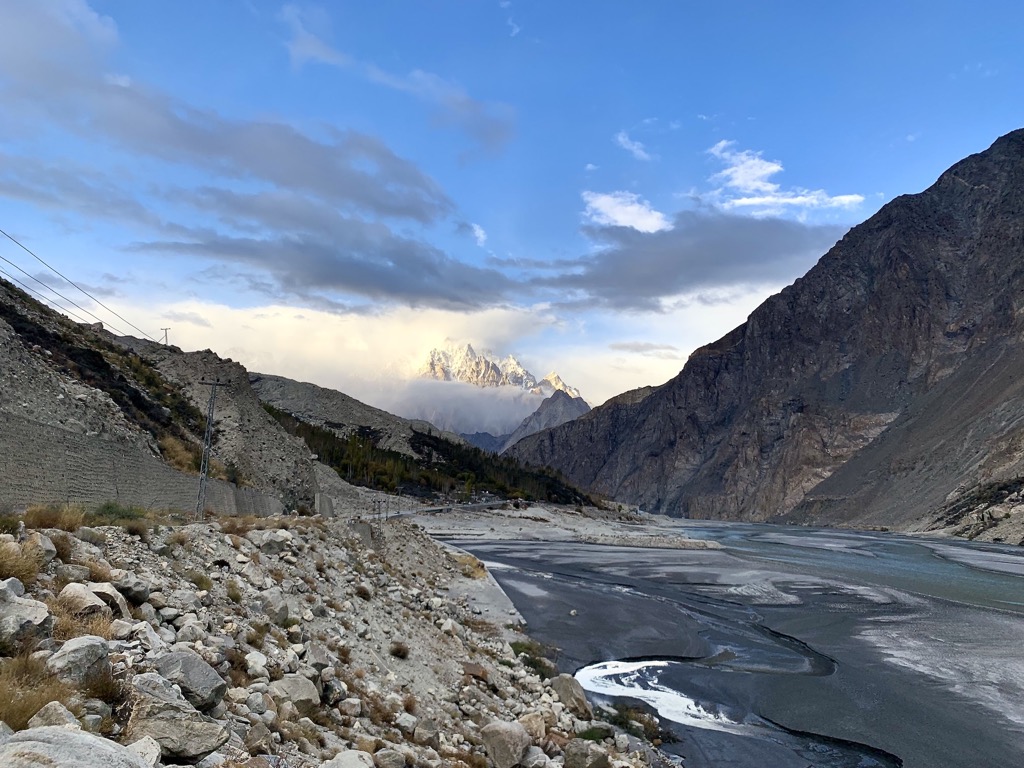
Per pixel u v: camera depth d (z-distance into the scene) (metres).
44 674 9.15
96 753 6.49
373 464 159.00
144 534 18.44
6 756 6.04
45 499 23.77
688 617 50.53
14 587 11.04
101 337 64.56
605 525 170.62
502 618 42.12
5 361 33.34
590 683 32.59
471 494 171.12
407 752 14.51
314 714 14.16
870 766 24.59
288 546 25.45
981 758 25.61
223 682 11.34
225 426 61.88
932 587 70.06
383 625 24.62
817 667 37.56
